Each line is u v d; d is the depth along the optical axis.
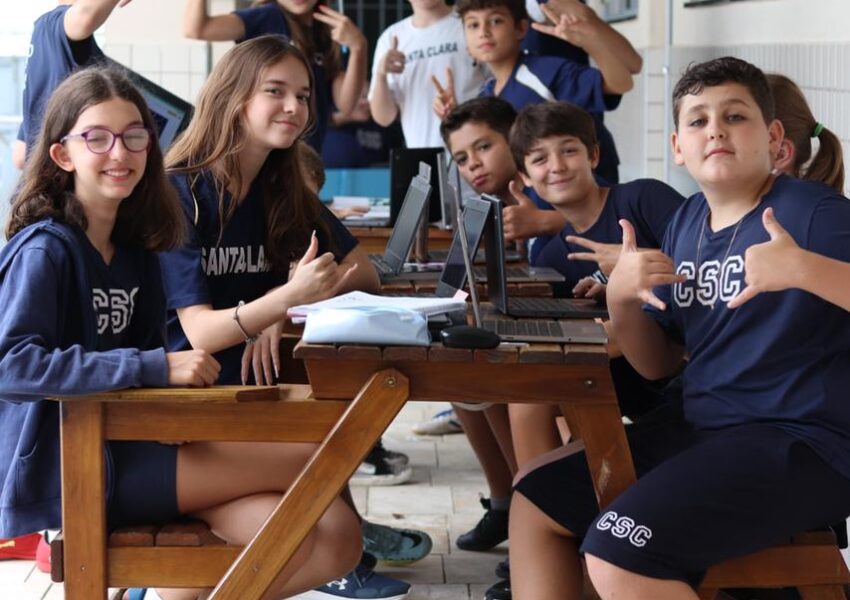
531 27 5.68
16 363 2.57
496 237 3.14
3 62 8.36
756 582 2.66
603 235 3.93
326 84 6.00
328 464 2.65
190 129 3.34
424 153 4.89
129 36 8.62
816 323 2.65
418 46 6.13
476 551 4.17
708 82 2.79
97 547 2.70
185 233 3.11
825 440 2.63
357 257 3.59
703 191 2.88
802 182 2.78
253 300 3.41
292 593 2.90
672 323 2.99
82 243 2.78
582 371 2.65
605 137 5.25
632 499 2.56
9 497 2.72
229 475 2.79
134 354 2.63
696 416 2.83
